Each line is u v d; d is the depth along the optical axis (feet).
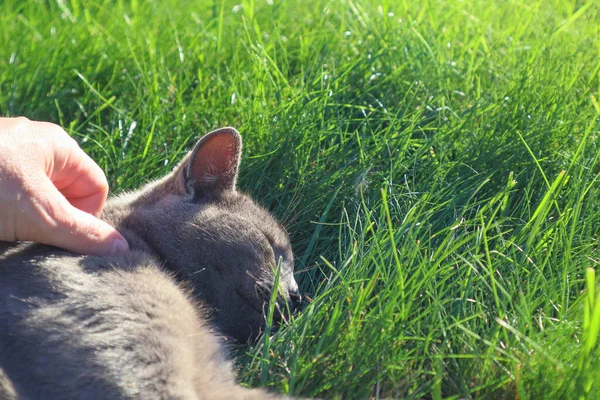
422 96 2.74
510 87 2.66
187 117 2.69
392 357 1.76
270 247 2.17
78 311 1.71
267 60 2.88
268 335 1.83
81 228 1.87
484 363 1.73
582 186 2.23
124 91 2.86
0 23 3.16
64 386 1.65
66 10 3.24
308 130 2.53
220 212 2.16
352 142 2.56
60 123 2.69
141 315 1.75
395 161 2.43
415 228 2.15
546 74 2.72
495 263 1.98
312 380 1.74
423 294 1.92
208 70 2.91
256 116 2.60
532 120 2.53
